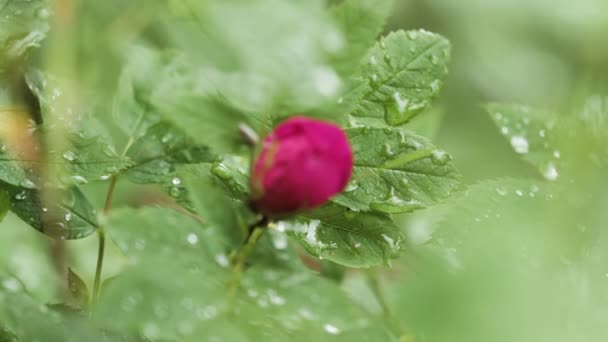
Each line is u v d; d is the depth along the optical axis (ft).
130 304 1.11
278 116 1.17
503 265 1.13
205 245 1.17
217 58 1.12
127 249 1.14
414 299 1.11
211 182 1.27
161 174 1.34
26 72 1.32
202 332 1.12
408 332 1.21
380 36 1.30
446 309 1.11
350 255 1.27
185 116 1.20
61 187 1.30
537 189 1.27
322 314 1.15
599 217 1.24
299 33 1.11
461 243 1.21
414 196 1.26
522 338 1.10
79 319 1.23
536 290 1.12
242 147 1.19
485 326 1.10
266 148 1.16
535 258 1.17
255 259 1.20
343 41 1.17
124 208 1.16
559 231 1.22
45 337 1.21
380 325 1.22
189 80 1.29
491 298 1.11
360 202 1.26
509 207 1.25
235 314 1.13
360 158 1.27
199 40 1.12
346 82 1.20
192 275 1.14
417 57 1.29
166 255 1.15
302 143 1.15
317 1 1.13
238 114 1.19
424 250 1.23
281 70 1.12
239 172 1.28
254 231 1.19
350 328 1.16
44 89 1.33
